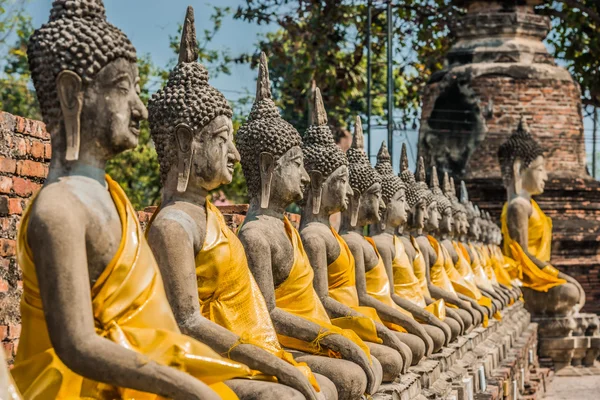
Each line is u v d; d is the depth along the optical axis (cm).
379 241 1332
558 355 2464
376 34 3522
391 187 1346
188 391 567
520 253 2434
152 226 723
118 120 588
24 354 581
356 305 1089
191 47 753
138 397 589
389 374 1057
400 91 3941
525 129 2459
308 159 1057
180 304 708
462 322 1538
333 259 1068
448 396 1217
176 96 740
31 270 560
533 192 2467
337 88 3544
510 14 2867
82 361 547
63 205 558
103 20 593
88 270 574
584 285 2878
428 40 3588
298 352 914
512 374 1770
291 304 929
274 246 902
